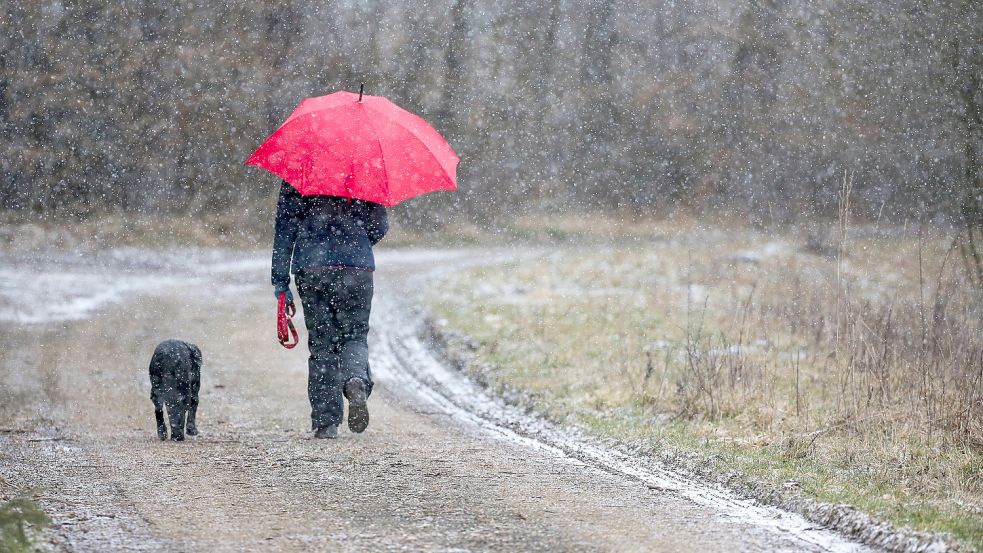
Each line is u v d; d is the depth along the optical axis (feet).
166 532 45.37
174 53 401.29
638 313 154.20
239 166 390.01
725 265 233.96
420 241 400.47
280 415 83.15
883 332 86.79
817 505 51.90
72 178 363.97
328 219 67.67
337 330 69.41
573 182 466.29
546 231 421.18
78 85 382.42
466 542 44.57
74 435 71.97
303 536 45.03
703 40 462.19
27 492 51.70
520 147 480.64
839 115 295.28
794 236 272.51
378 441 70.03
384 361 122.83
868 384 77.05
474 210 444.55
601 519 49.44
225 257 296.92
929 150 185.37
